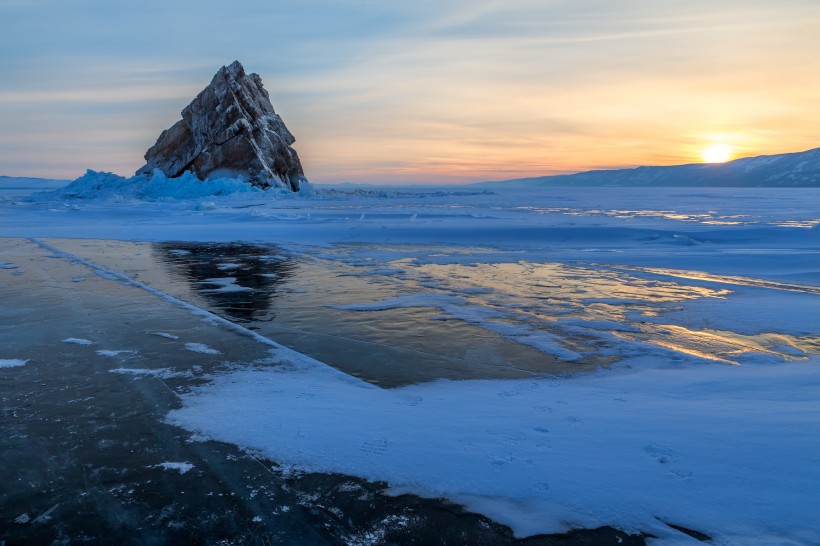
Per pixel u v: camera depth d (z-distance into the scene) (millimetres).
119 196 41906
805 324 6926
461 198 69188
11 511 2859
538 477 3059
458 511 2818
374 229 20641
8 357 5457
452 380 4887
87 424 3879
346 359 5531
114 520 2779
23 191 87938
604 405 4125
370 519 2777
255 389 4570
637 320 7262
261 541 2619
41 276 10641
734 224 21859
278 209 35031
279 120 55406
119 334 6387
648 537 2543
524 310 7906
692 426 3588
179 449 3498
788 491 2750
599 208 39531
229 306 8117
